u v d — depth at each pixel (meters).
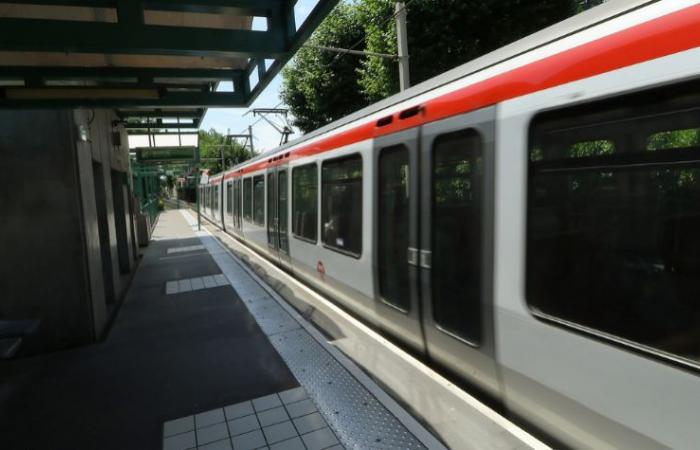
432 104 3.71
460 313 3.40
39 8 4.29
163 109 9.20
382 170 4.50
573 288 2.48
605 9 2.43
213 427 3.04
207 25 5.22
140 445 2.90
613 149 2.27
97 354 4.51
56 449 2.90
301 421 3.04
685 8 2.00
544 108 2.63
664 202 2.06
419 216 3.88
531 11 11.06
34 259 4.61
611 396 2.27
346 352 4.29
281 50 3.79
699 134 1.92
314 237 6.56
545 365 2.65
